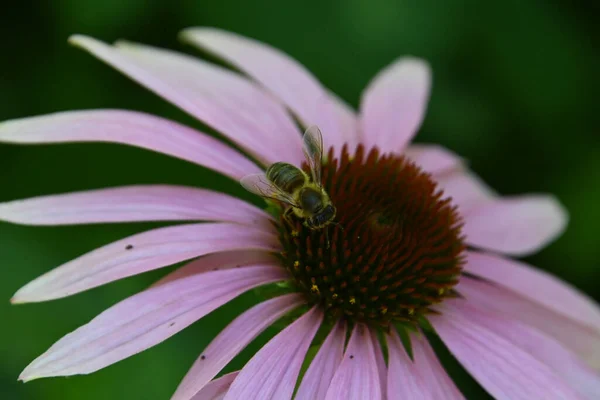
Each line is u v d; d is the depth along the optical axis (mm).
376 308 259
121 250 241
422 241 264
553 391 258
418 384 251
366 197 264
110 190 248
